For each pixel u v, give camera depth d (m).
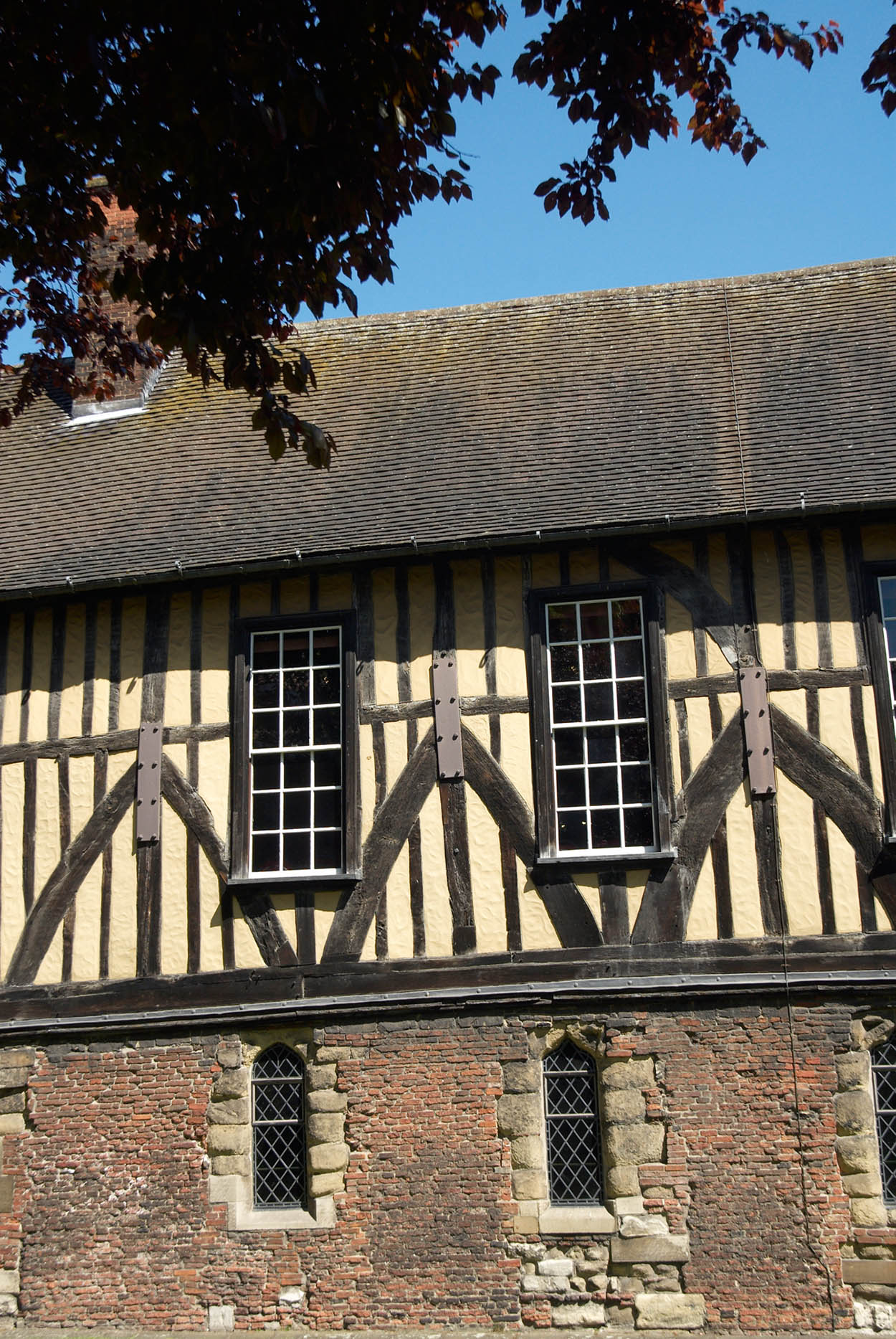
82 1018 9.83
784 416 10.90
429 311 13.59
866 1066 8.81
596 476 10.50
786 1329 8.47
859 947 8.98
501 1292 8.84
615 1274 8.74
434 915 9.58
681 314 12.74
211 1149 9.48
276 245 6.59
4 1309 9.40
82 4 5.87
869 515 9.68
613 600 9.95
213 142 5.87
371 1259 9.05
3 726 10.61
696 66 7.01
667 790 9.46
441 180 6.97
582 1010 9.21
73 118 6.44
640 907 9.31
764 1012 9.02
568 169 7.28
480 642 9.99
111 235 13.48
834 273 12.82
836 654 9.51
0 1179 9.69
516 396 12.02
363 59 6.16
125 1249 9.40
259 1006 9.59
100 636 10.62
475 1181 9.06
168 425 12.86
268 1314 9.08
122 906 10.05
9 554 11.20
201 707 10.31
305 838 9.99
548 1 6.68
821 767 9.33
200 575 10.30
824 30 6.88
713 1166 8.82
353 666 10.12
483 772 9.75
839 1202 8.63
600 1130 9.12
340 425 12.15
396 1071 9.34
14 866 10.30
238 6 5.91
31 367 9.22
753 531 9.84
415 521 10.30
